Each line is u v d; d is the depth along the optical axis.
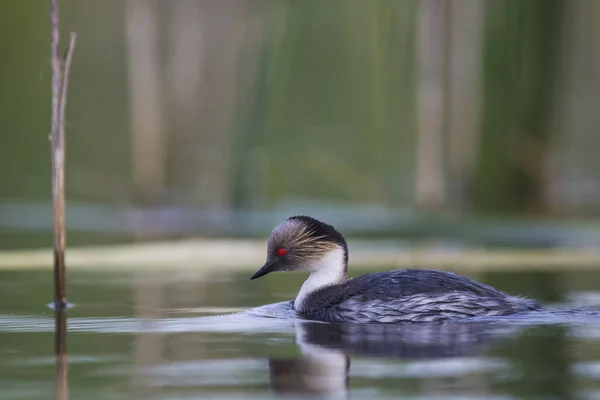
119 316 11.21
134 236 20.81
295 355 8.76
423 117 23.02
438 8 23.00
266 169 22.48
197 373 8.05
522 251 17.64
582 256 16.84
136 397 7.25
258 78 21.53
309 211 23.66
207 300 12.60
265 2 21.61
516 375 7.88
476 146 22.88
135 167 25.39
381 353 8.80
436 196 23.19
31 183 25.45
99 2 26.39
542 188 22.70
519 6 22.16
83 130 26.23
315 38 22.09
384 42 21.73
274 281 14.95
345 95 22.33
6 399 7.22
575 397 7.16
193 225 22.38
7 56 24.00
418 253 17.47
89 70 26.30
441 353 8.78
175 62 27.39
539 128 22.48
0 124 24.59
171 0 27.50
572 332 9.81
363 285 11.29
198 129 27.62
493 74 22.44
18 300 12.48
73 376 7.97
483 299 10.91
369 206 24.17
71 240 20.14
